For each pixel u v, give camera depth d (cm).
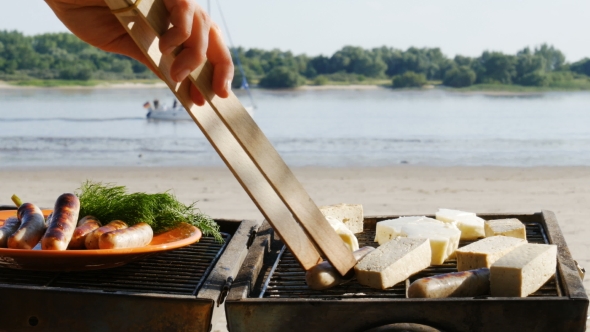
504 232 224
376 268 180
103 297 165
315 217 172
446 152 1308
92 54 6669
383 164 1050
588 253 431
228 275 184
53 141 1655
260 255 205
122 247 181
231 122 150
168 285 184
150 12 118
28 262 177
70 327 167
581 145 1476
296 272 203
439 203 641
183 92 148
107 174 908
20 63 6481
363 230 267
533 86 5750
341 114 3100
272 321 161
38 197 701
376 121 2598
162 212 223
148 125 2431
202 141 1702
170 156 1238
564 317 153
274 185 161
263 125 2395
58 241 176
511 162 1084
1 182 830
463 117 2798
